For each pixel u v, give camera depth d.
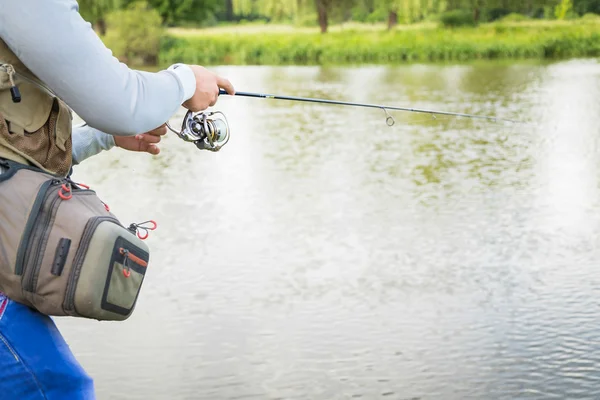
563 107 15.97
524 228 7.73
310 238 7.53
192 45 36.75
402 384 4.81
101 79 1.63
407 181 9.93
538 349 5.21
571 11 42.69
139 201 9.13
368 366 5.01
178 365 5.03
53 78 1.61
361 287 6.27
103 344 5.32
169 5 43.38
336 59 34.81
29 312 1.68
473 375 4.91
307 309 5.87
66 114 1.73
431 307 5.88
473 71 25.83
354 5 43.72
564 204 8.62
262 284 6.34
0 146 1.64
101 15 38.97
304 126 14.70
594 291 6.10
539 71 25.09
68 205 1.63
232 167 11.00
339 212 8.48
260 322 5.64
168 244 7.39
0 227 1.62
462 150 11.91
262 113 16.64
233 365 5.05
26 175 1.64
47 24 1.56
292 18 47.78
